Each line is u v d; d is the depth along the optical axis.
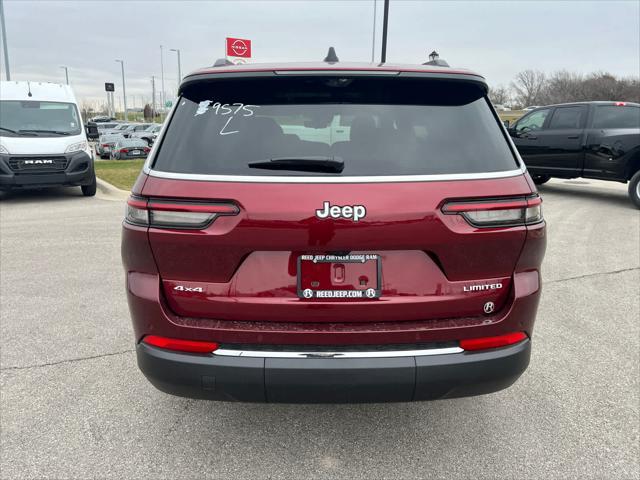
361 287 2.15
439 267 2.16
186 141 2.24
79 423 2.83
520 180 2.21
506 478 2.42
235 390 2.14
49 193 12.42
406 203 2.08
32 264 5.92
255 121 2.27
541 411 2.97
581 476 2.43
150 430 2.77
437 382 2.14
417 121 2.30
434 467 2.49
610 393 3.17
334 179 2.09
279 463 2.52
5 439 2.68
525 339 2.29
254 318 2.17
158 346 2.22
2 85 11.38
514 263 2.22
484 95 2.45
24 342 3.83
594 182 14.08
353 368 2.10
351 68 2.35
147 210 2.14
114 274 5.54
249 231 2.08
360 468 2.48
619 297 4.88
